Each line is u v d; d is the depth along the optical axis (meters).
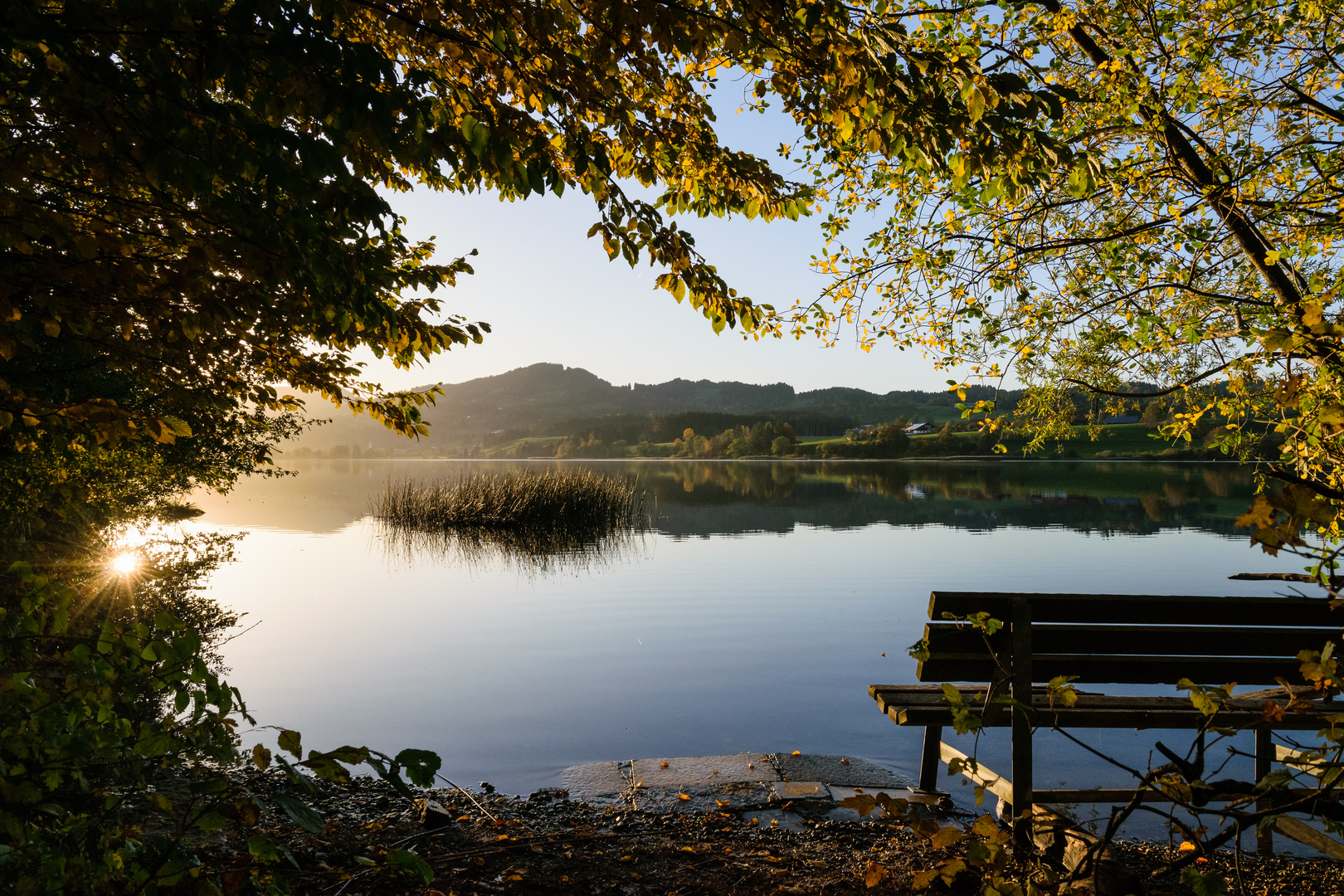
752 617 12.46
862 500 39.81
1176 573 16.03
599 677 9.10
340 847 4.29
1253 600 3.93
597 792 5.56
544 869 4.09
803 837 4.65
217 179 2.81
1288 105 5.48
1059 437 6.51
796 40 3.24
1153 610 3.93
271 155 2.63
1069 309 6.02
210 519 30.28
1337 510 1.59
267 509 36.09
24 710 2.26
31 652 2.39
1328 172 5.16
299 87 2.63
